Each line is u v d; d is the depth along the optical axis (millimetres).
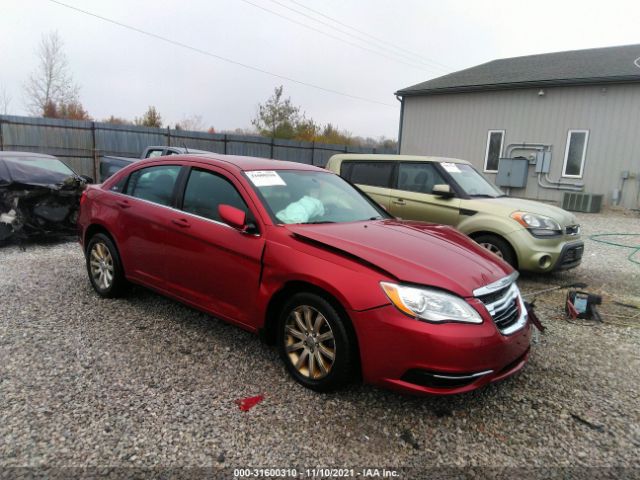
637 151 14883
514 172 17172
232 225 3316
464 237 3746
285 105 34250
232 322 3520
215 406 2900
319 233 3219
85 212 4887
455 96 18922
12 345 3621
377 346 2717
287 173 4090
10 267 5930
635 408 3064
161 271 4047
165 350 3639
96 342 3734
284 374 3324
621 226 12102
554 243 5746
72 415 2738
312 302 2996
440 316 2637
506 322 2949
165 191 4160
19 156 8094
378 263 2828
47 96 33625
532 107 16922
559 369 3584
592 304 4676
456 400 3086
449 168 6762
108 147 17906
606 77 14922
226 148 20672
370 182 7332
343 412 2895
